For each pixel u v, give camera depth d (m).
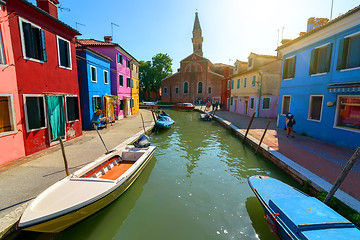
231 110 28.81
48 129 8.85
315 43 10.73
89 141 10.39
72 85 10.67
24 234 4.07
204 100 45.28
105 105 15.90
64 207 3.95
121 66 19.78
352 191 5.14
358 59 8.41
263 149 9.14
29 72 7.73
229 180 7.08
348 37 8.76
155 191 6.27
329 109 9.82
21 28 7.31
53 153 8.16
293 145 9.59
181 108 35.12
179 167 8.30
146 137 10.14
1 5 6.51
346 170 4.21
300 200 4.30
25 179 5.65
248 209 5.35
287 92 13.51
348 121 8.94
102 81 15.80
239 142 12.34
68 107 10.38
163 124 15.84
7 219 3.88
